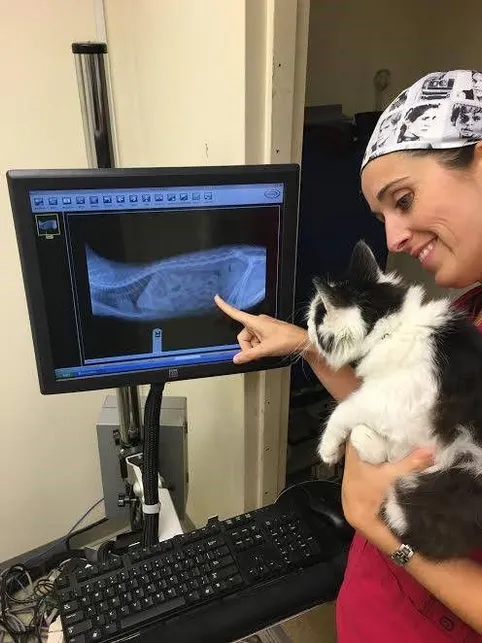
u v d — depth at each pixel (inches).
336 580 39.9
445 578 26.0
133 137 56.5
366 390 32.4
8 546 66.2
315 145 57.3
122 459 49.1
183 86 45.8
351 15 60.2
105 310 36.7
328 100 62.9
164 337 39.0
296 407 67.8
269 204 37.1
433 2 62.1
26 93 49.3
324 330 34.6
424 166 28.5
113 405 53.0
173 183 34.5
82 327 36.6
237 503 56.6
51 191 32.6
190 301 38.5
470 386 28.8
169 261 36.8
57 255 34.3
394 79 65.3
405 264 65.6
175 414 52.2
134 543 46.1
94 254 35.0
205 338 40.1
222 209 36.4
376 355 31.6
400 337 31.4
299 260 60.8
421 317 31.8
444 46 62.6
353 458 31.5
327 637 60.4
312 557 40.9
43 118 50.8
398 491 28.7
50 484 65.7
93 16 50.6
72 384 37.8
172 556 40.1
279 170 36.2
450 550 26.4
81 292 35.7
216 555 40.3
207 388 56.7
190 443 64.4
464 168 27.9
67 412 63.1
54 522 68.1
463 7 59.2
